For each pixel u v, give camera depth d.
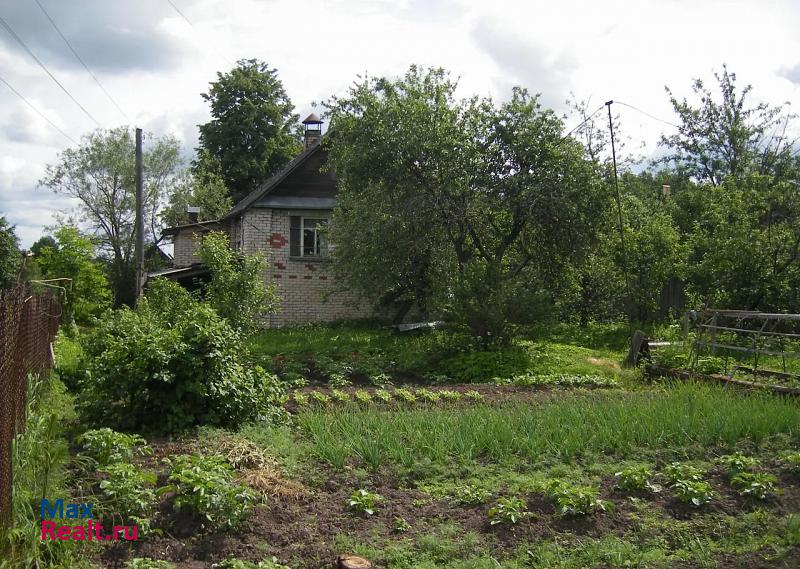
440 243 19.20
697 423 8.46
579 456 7.68
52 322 12.90
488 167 18.27
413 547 5.44
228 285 17.59
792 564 5.06
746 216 18.12
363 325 23.84
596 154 18.84
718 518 6.03
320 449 7.69
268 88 44.28
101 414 8.91
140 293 21.97
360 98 18.27
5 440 4.79
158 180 40.72
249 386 9.15
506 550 5.44
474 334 16.38
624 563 5.19
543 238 19.00
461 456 7.47
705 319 14.52
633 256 20.34
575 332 21.08
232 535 5.60
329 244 24.84
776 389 11.09
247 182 43.59
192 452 7.51
